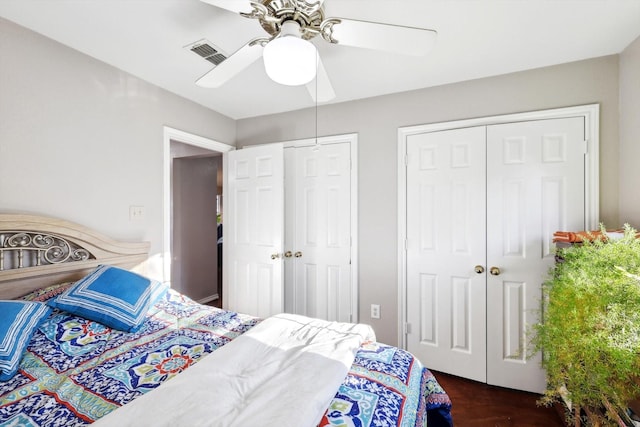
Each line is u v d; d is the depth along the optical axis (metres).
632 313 0.93
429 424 1.36
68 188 1.82
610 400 1.07
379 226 2.58
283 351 1.21
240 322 1.64
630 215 1.78
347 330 1.42
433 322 2.40
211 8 1.48
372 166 2.60
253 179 2.96
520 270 2.12
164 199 2.41
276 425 0.76
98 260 1.91
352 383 1.05
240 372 1.08
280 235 2.80
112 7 1.48
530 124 2.10
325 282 2.79
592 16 1.53
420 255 2.44
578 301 1.13
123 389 1.02
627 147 1.81
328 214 2.78
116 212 2.08
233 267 3.12
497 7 1.46
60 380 1.09
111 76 2.04
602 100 1.93
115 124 2.07
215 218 4.67
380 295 2.57
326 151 2.78
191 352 1.29
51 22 1.59
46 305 1.42
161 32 1.68
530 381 2.10
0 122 1.54
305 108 2.87
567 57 1.95
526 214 2.11
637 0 1.42
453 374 2.32
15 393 1.01
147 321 1.62
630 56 1.78
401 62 2.00
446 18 1.54
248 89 2.44
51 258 1.72
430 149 2.40
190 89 2.43
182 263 4.12
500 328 2.18
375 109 2.59
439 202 2.37
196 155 3.86
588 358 1.02
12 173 1.58
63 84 1.79
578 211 1.99
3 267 1.54
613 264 1.16
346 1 1.41
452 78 2.24
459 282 2.30
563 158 2.03
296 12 1.15
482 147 2.23
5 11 1.50
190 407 0.85
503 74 2.18
